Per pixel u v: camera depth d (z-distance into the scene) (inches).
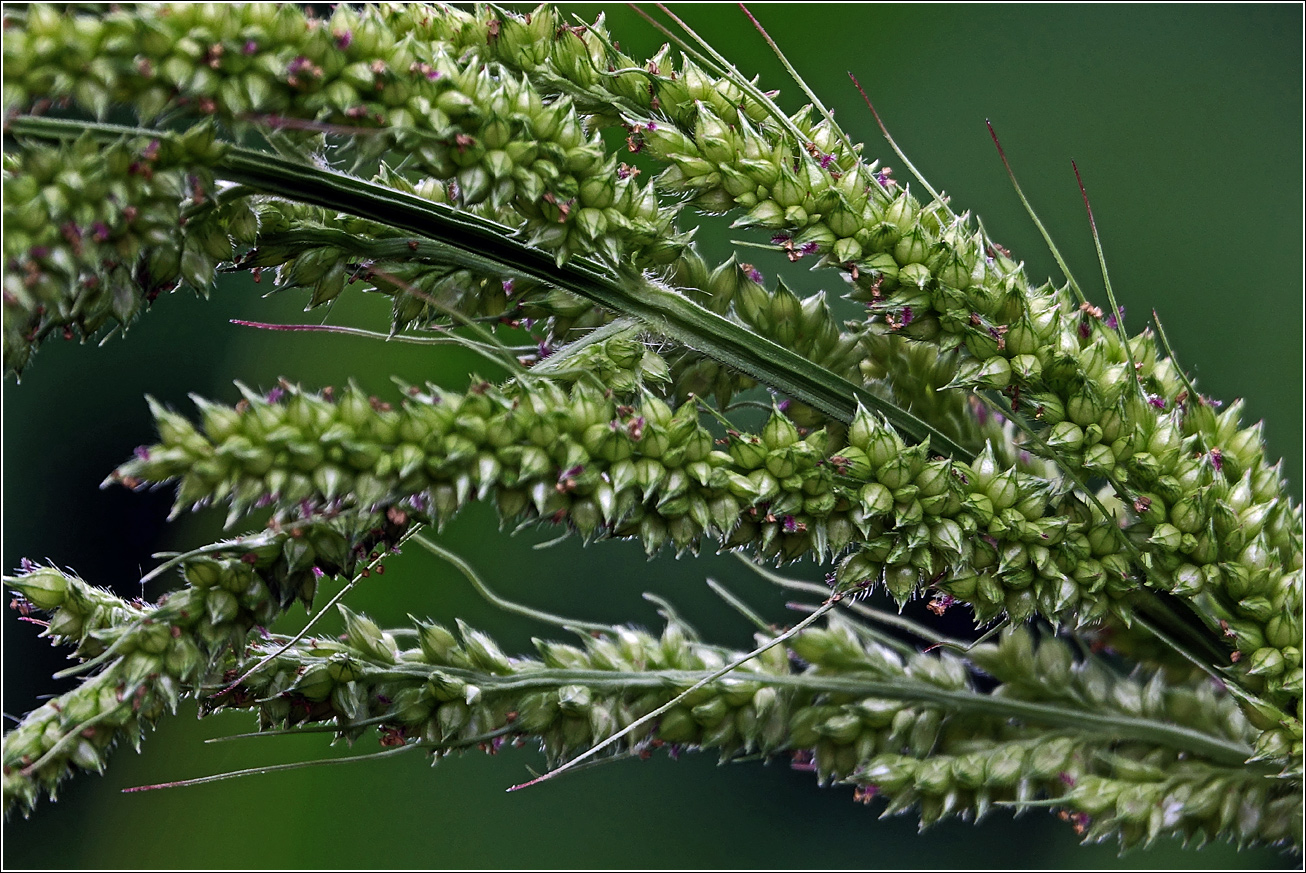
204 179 15.0
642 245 15.5
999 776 16.1
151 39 14.8
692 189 15.6
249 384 18.3
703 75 15.7
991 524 15.5
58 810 18.1
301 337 18.3
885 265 15.6
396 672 15.7
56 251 14.7
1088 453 15.6
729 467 15.4
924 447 15.4
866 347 16.0
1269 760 15.9
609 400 15.3
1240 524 15.8
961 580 15.5
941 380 16.0
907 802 16.1
